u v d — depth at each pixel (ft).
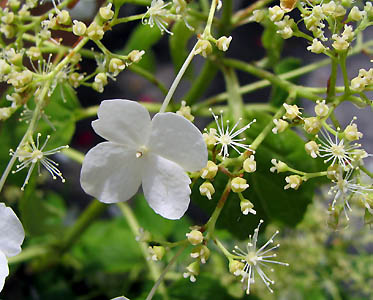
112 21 0.47
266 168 0.60
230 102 0.62
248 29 1.45
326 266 0.89
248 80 1.41
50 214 0.86
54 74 0.47
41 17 0.51
